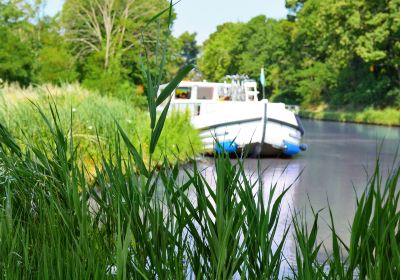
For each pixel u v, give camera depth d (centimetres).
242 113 1543
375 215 258
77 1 5059
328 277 267
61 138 319
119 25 4841
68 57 4356
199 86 1861
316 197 862
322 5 5316
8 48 3875
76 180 284
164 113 279
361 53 4897
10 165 327
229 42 9738
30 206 319
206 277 281
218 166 271
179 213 286
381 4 4812
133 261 275
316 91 6600
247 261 269
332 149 1830
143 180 282
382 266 252
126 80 4569
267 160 1488
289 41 7375
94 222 296
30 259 280
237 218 277
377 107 5206
